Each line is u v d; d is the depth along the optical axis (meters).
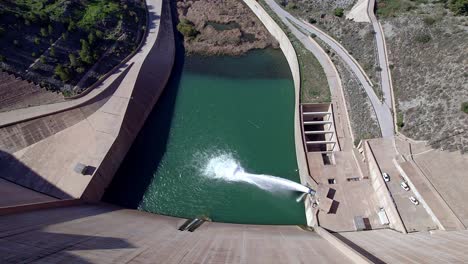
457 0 65.69
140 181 59.72
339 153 58.50
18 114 58.62
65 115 60.28
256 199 57.12
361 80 65.75
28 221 38.97
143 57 70.38
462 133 52.69
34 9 68.19
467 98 54.53
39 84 61.53
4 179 53.97
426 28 66.06
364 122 60.38
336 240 42.41
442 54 61.19
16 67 61.00
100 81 65.25
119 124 60.22
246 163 61.59
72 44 67.50
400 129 58.09
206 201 57.34
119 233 40.72
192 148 63.66
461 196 49.06
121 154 60.81
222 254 36.34
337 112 63.84
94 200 55.25
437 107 56.72
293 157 62.50
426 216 48.88
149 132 65.81
